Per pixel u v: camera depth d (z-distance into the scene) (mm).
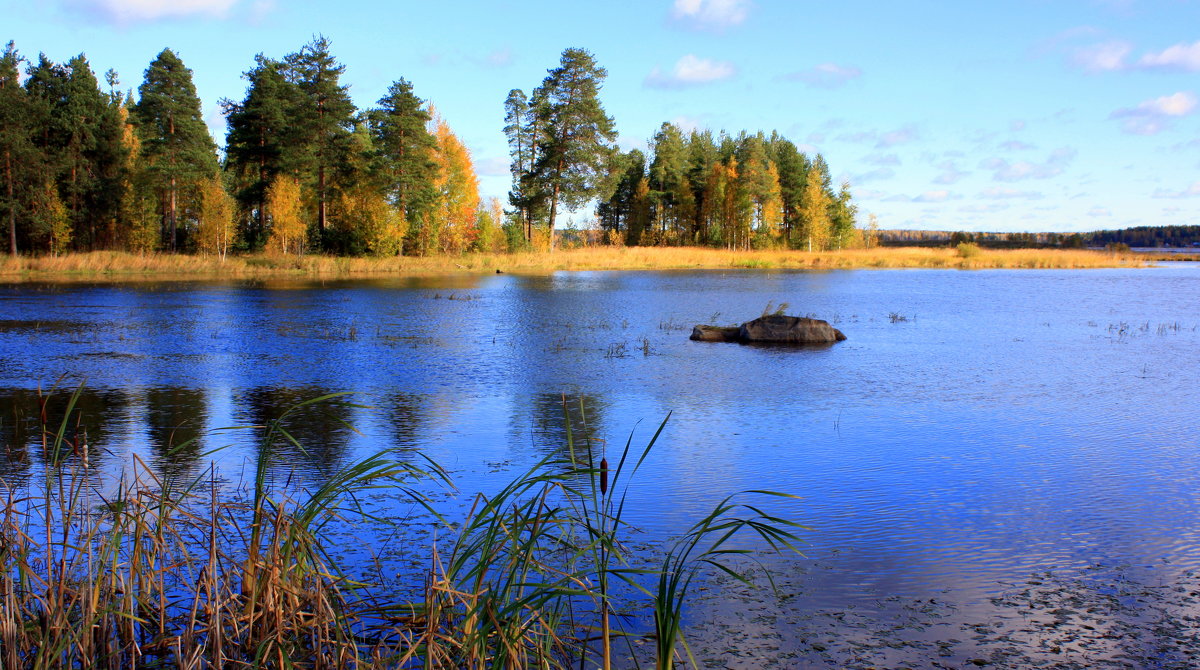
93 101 56250
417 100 58094
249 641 4191
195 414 10320
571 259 63781
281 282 42469
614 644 4398
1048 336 19875
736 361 15508
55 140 55656
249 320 23219
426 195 59094
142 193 57500
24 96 50375
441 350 16984
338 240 58062
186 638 3963
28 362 14930
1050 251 84125
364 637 4371
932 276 53562
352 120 59469
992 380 13242
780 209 97125
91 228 58812
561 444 8781
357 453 8312
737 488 7172
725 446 8719
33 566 5098
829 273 57562
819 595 4992
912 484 7289
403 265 55188
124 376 13414
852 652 4285
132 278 44000
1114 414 10477
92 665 3914
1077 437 9164
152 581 4617
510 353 16547
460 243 66125
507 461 8031
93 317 23750
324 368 14406
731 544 5809
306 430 9414
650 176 98062
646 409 10820
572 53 66438
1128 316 25438
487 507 4086
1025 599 4945
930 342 18719
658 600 3547
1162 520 6340
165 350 16734
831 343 18422
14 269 46000
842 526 6195
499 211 76625
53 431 9281
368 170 58156
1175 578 5254
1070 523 6277
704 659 4203
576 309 27781
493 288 39125
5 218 49812
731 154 98438
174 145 56312
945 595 4992
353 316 24688
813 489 7145
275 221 54375
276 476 7410
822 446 8727
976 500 6824
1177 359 15781
